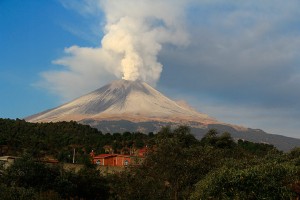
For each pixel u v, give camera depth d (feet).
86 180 189.98
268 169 94.17
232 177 91.45
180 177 123.34
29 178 170.09
